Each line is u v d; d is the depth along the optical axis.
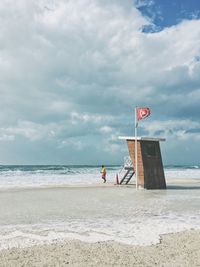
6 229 12.60
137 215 15.80
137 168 29.78
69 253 9.17
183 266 8.14
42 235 11.52
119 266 8.12
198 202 20.75
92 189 30.47
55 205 19.67
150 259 8.67
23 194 26.25
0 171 75.06
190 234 11.41
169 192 27.38
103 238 11.02
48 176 53.97
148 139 29.72
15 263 8.34
